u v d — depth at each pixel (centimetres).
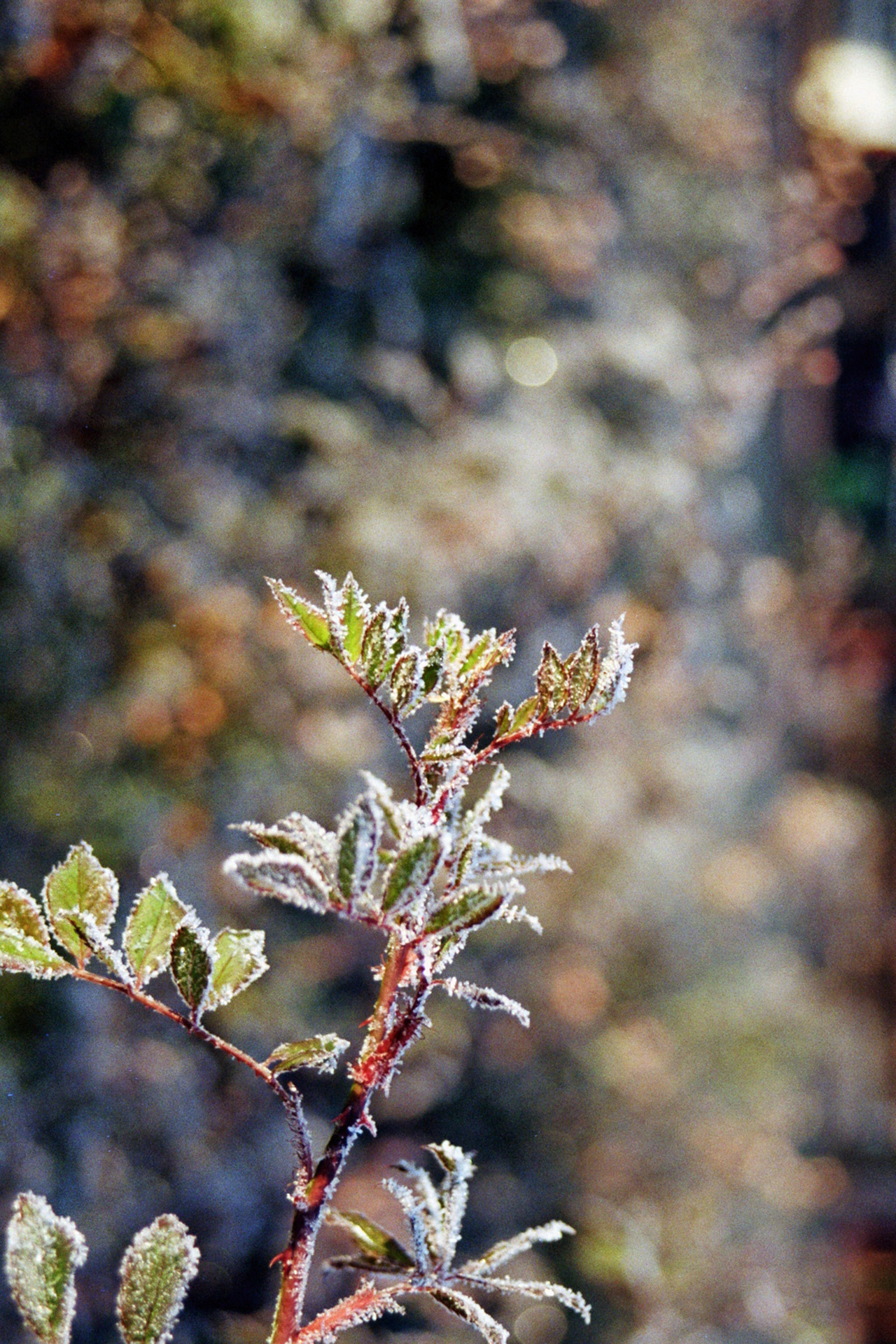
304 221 246
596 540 263
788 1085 301
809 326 325
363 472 242
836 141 321
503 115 288
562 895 271
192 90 204
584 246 289
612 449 285
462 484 250
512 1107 257
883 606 369
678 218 322
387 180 260
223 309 228
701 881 297
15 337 194
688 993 292
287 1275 60
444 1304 60
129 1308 60
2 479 191
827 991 333
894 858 353
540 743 278
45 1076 185
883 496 376
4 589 193
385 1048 60
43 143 198
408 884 58
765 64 339
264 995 217
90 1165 186
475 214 281
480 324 280
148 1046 199
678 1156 271
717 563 324
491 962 265
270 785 220
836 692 362
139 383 215
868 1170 308
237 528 226
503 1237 239
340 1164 60
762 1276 259
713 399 316
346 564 234
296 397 247
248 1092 211
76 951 61
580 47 306
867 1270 275
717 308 327
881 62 326
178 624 215
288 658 224
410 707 61
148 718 210
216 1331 187
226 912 215
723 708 333
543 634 264
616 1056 268
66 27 187
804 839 325
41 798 196
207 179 220
